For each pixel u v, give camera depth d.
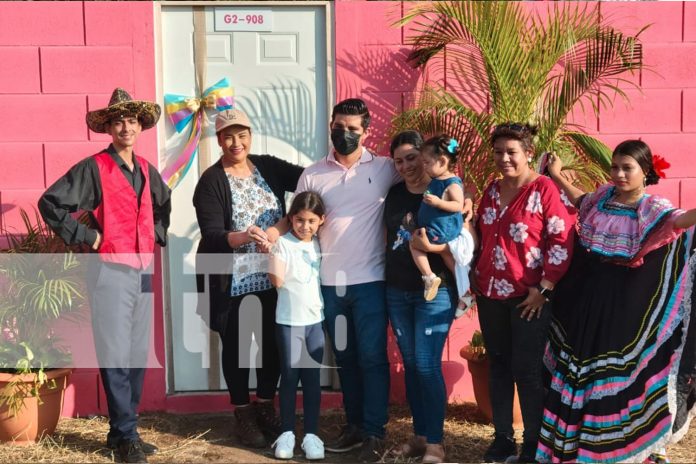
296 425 5.36
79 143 5.39
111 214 4.61
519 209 4.49
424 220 4.54
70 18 5.34
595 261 4.55
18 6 5.30
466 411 5.54
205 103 5.47
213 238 4.82
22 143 5.36
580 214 4.62
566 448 4.48
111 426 4.80
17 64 5.32
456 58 5.49
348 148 4.73
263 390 5.09
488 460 4.75
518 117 5.14
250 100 5.53
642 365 4.41
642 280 4.45
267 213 5.01
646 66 5.60
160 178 4.94
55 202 4.50
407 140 4.59
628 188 4.38
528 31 5.31
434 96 5.38
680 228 4.27
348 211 4.78
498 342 4.70
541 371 4.62
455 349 5.65
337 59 5.47
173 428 5.30
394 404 5.63
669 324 4.42
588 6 5.57
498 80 5.15
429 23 5.49
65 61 5.35
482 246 4.66
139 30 5.37
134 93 5.40
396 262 4.67
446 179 4.50
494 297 4.59
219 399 5.56
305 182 4.88
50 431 5.05
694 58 5.61
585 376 4.48
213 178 4.94
